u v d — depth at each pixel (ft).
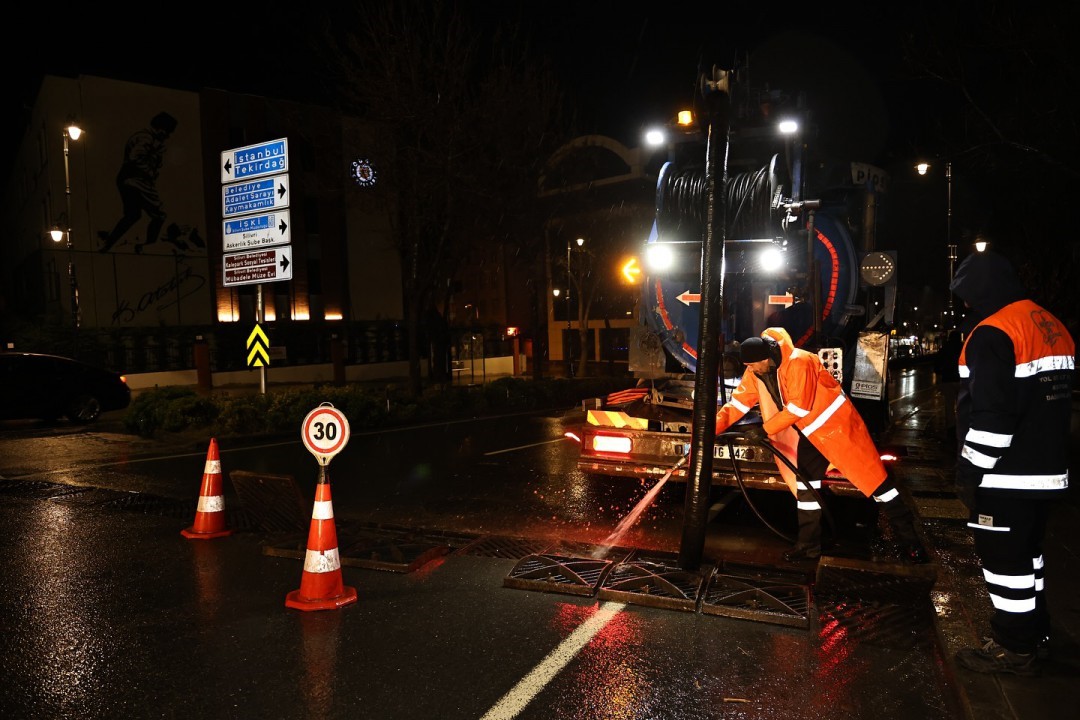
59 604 15.78
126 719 11.12
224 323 103.30
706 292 16.47
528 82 58.90
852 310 22.97
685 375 23.90
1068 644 12.56
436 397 54.34
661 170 24.39
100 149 97.71
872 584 15.85
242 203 44.47
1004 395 10.76
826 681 12.27
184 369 88.33
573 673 12.53
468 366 111.04
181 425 41.78
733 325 23.22
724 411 19.19
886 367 22.52
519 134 60.08
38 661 13.07
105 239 98.07
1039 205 55.83
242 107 109.40
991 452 10.84
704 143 25.20
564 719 11.06
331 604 15.43
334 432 15.62
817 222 23.22
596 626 14.49
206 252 106.63
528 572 17.03
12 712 11.32
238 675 12.51
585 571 17.11
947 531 20.13
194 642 13.84
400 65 52.29
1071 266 57.26
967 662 11.72
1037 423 10.98
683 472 22.16
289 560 18.74
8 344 74.54
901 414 50.26
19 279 140.97
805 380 16.61
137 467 32.48
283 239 42.75
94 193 97.25
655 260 23.77
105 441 40.22
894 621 14.79
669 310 23.91
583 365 114.62
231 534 21.18
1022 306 11.13
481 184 58.34
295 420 43.42
